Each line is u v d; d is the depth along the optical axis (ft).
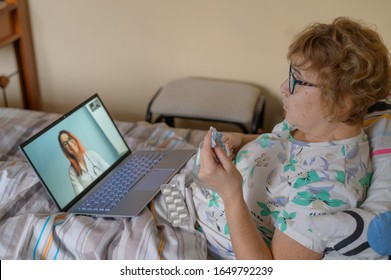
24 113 5.99
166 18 7.34
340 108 3.21
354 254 3.10
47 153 4.15
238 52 7.32
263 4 6.91
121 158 4.91
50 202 4.26
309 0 6.75
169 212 4.10
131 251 3.69
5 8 7.22
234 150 4.43
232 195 3.35
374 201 3.25
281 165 3.63
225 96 6.93
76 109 4.67
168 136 5.58
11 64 8.21
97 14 7.57
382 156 3.54
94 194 4.34
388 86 3.35
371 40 3.20
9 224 3.90
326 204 3.18
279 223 3.25
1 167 4.73
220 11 7.10
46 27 7.83
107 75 8.03
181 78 7.73
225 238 3.85
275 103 7.57
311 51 3.15
